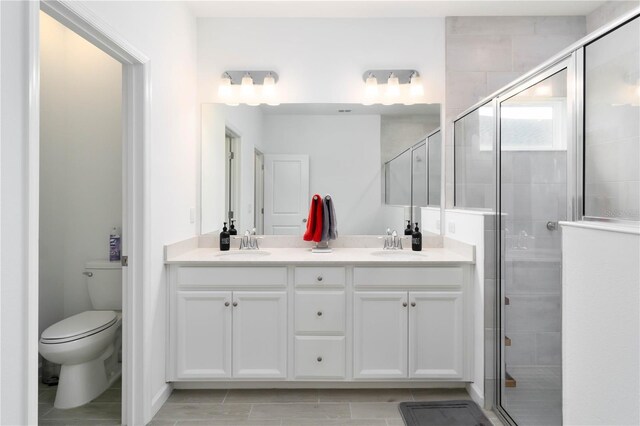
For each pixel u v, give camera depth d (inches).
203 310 93.8
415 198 117.5
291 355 94.3
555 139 67.6
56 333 86.0
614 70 54.9
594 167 58.9
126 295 81.0
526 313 76.7
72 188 108.4
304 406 90.0
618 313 43.2
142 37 79.7
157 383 88.4
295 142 118.6
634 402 40.9
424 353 94.1
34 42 48.7
